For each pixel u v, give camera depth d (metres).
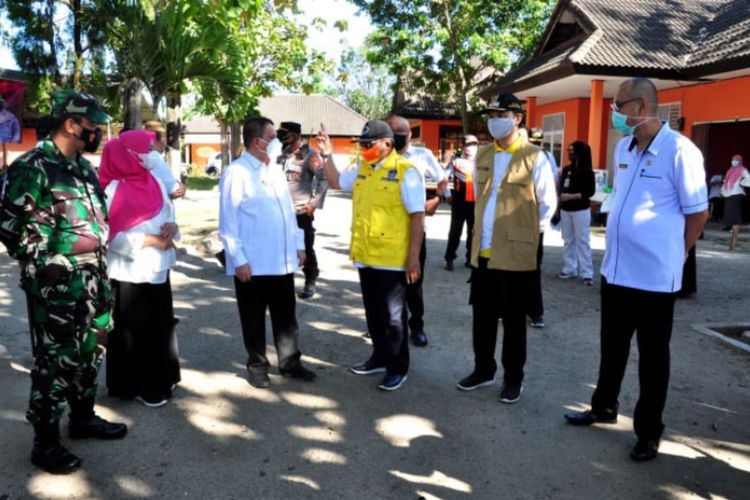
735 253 10.88
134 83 9.36
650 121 3.51
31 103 10.34
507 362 4.36
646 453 3.61
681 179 3.43
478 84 24.39
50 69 10.28
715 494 3.29
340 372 4.94
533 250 4.21
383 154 4.46
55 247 3.27
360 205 4.57
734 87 14.15
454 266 9.25
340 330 6.04
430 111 27.08
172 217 4.29
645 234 3.53
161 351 4.22
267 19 16.84
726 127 15.64
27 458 3.54
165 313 4.30
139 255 4.04
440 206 20.59
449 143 27.91
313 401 4.38
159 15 10.11
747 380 4.83
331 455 3.64
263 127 4.42
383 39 22.94
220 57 10.80
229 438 3.82
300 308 6.77
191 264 8.95
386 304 4.51
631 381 4.80
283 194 4.56
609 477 3.44
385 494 3.25
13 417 4.04
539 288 6.13
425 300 7.20
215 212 15.88
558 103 19.92
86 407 3.71
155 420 4.05
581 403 4.40
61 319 3.29
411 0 22.05
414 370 5.00
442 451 3.71
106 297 3.56
